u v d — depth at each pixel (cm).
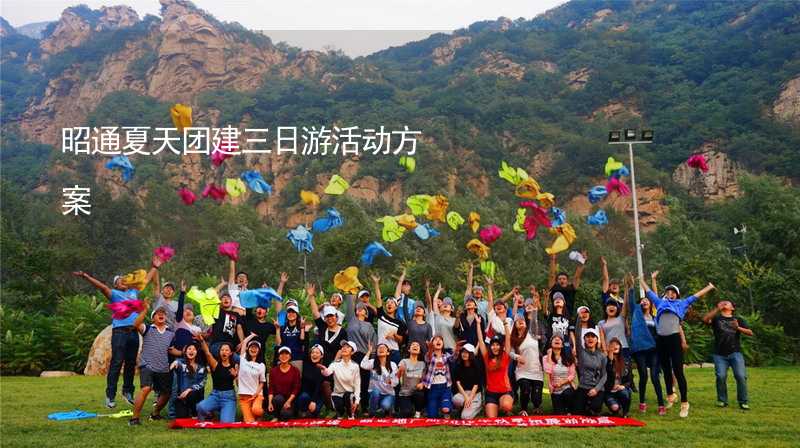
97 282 995
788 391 1159
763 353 2031
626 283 1002
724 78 10538
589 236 4825
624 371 964
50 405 1061
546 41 13462
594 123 10288
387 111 10425
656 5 14275
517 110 10675
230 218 5884
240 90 11969
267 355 1709
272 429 821
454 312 1078
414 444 719
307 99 11094
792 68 9869
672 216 5231
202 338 887
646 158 9125
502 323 998
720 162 8594
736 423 850
